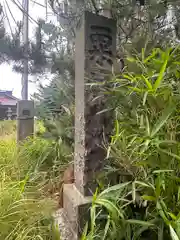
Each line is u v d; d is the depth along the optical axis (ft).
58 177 4.29
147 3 3.81
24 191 3.58
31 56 5.63
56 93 5.34
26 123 6.30
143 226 2.18
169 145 2.14
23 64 5.82
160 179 2.11
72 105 4.90
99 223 2.54
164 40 3.90
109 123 3.23
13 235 2.53
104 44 3.20
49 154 5.07
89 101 3.17
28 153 5.24
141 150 2.29
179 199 2.02
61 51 5.37
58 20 4.66
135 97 2.64
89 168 3.18
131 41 3.60
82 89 3.20
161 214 1.95
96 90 3.16
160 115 2.35
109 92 2.96
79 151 3.34
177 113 2.25
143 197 2.11
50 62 5.74
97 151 3.22
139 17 4.15
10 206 2.89
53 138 5.08
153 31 4.17
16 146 5.68
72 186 3.63
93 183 3.19
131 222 2.14
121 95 2.91
